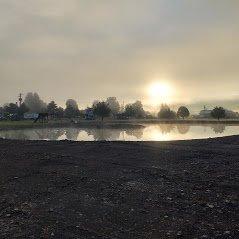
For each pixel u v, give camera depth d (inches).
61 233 368.2
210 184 511.8
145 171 603.2
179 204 438.3
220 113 3722.9
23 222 401.7
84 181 552.1
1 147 960.3
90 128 2480.3
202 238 345.4
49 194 497.4
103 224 388.5
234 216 396.2
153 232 363.9
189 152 769.6
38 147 929.5
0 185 554.6
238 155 715.4
